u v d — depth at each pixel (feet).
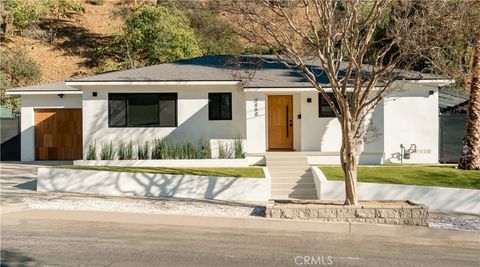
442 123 72.23
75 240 32.30
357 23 41.57
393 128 70.54
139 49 126.72
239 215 41.57
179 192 53.16
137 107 68.69
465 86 93.25
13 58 130.21
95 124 68.08
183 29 119.14
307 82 66.44
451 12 44.24
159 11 120.47
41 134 84.17
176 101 69.00
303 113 68.85
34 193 52.54
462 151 58.95
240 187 52.37
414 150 70.33
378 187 50.19
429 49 48.39
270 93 67.82
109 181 54.24
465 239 36.14
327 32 41.88
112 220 40.55
